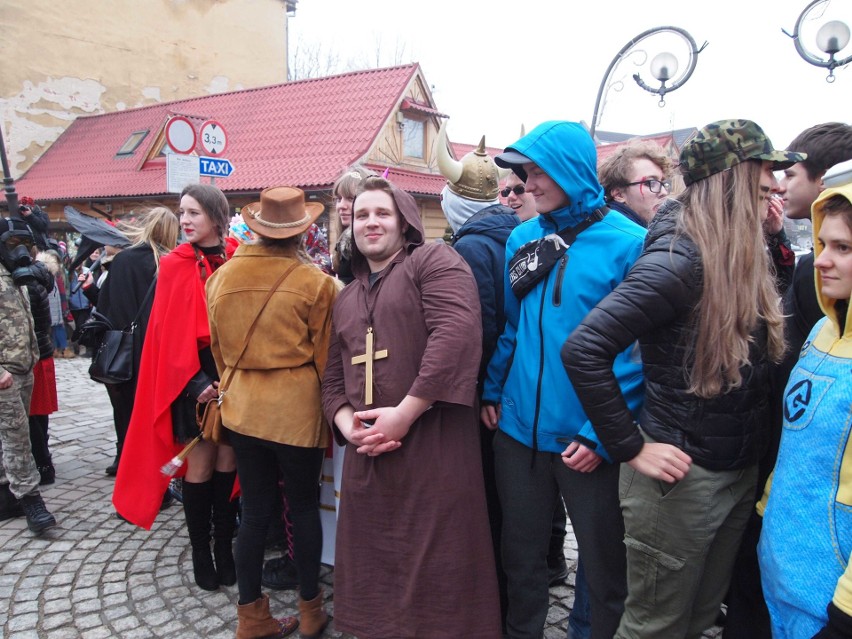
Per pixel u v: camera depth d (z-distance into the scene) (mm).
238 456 2371
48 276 3941
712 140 1536
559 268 1937
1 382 3250
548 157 1849
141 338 3363
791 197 2191
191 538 2822
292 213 2320
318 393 2361
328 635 2520
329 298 2375
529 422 2000
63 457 4730
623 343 1555
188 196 2797
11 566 3090
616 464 1860
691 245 1543
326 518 2797
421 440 1974
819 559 1340
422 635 1987
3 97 15828
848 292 1336
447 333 1906
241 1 19594
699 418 1562
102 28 17156
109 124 16578
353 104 13445
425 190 12773
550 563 2953
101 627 2590
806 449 1383
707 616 1769
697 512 1575
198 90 19000
